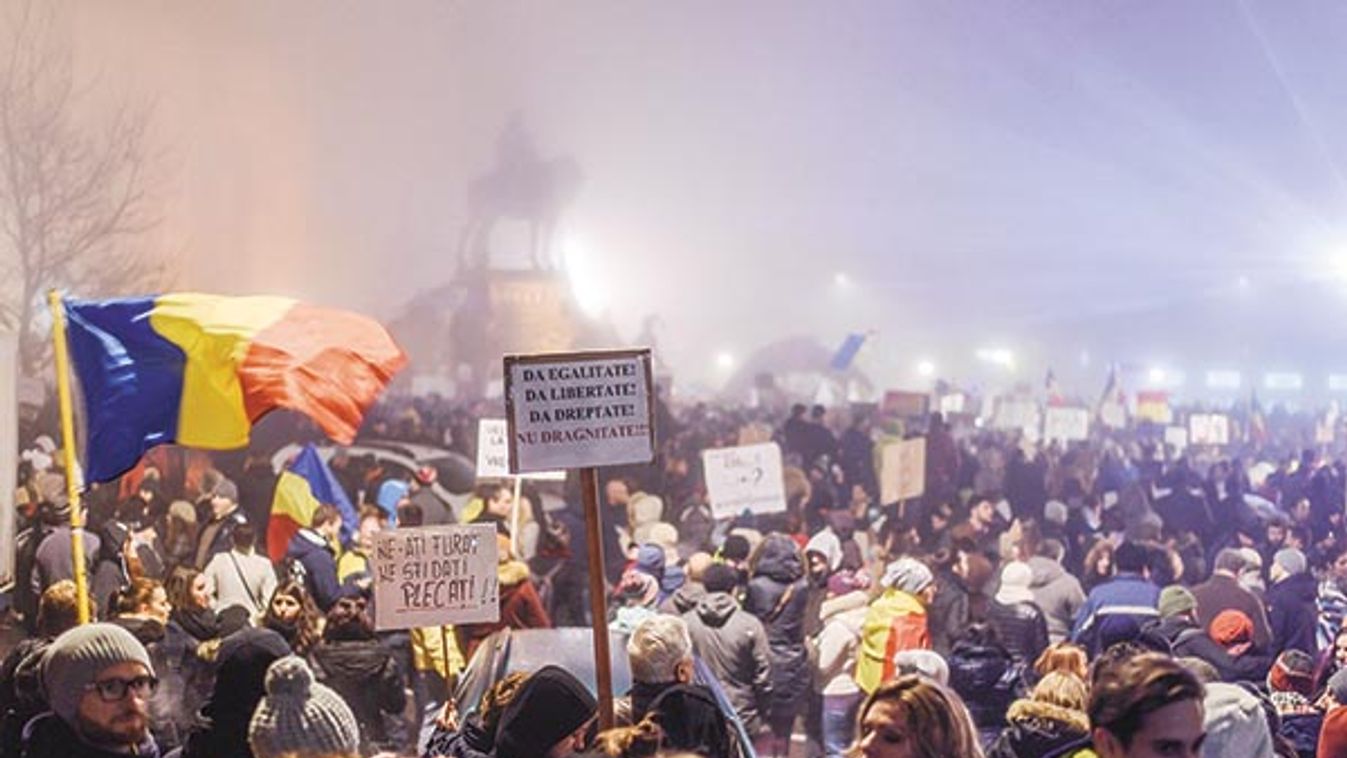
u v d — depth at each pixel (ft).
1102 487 98.53
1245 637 34.65
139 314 26.86
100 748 18.94
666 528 49.67
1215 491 86.17
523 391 22.93
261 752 18.15
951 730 17.11
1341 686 27.78
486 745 21.97
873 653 39.68
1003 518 78.84
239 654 20.18
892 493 62.64
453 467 84.89
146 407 26.50
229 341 26.63
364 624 34.40
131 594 31.60
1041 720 21.44
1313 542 78.13
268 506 68.44
